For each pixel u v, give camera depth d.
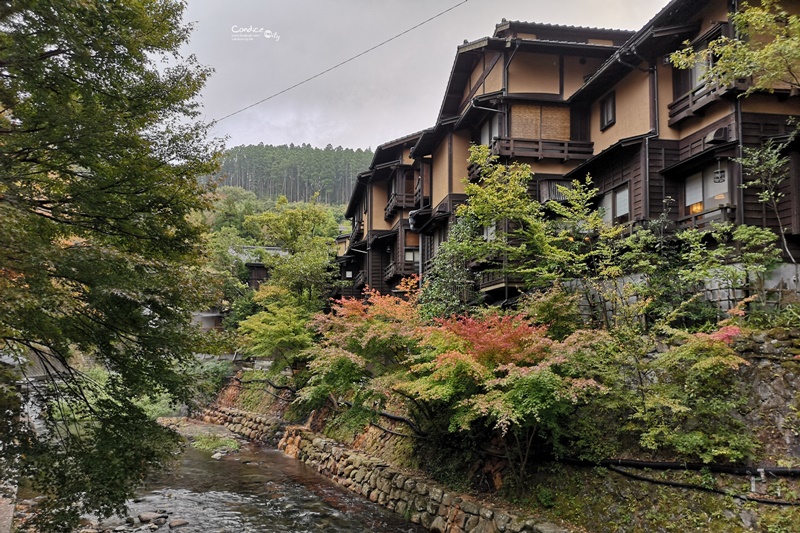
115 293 5.67
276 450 18.48
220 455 17.17
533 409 7.33
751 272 9.77
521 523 7.90
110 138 6.51
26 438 6.50
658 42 13.17
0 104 6.20
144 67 7.17
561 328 9.68
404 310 12.34
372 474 12.36
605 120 16.17
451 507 9.45
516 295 16.12
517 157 16.59
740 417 7.33
